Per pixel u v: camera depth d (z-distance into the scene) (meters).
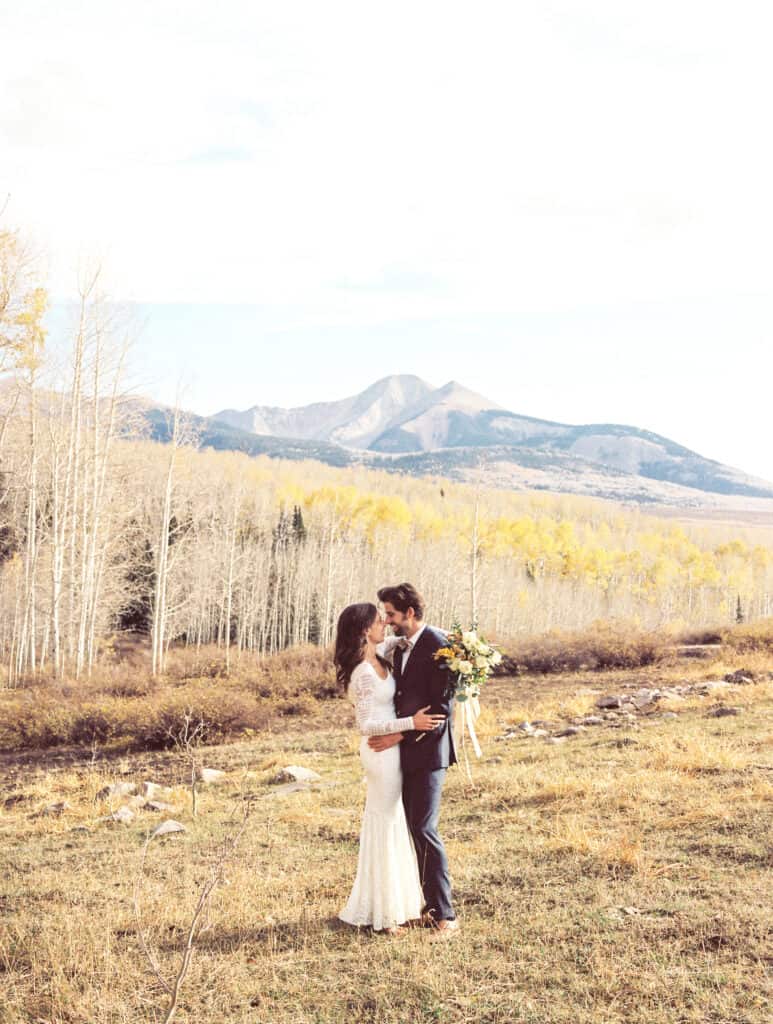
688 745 9.45
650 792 7.66
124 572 40.44
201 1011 4.22
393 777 5.08
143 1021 4.13
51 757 16.48
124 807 10.16
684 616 118.50
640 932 4.69
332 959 4.70
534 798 8.16
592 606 102.31
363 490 157.00
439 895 4.98
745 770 8.30
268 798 9.81
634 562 132.62
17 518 37.12
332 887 6.05
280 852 7.21
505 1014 3.92
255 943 5.08
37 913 5.93
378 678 5.07
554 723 14.09
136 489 38.88
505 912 5.21
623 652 25.88
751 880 5.30
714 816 6.69
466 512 126.62
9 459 35.00
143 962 4.87
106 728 17.84
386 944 4.80
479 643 4.98
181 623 50.03
